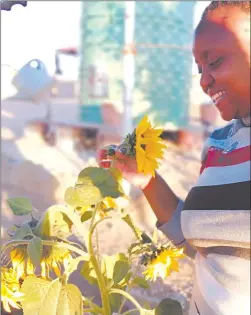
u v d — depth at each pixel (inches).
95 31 277.1
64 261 52.4
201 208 48.6
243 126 48.4
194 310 52.9
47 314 49.5
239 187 46.3
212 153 50.1
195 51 48.3
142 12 261.1
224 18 46.1
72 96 474.9
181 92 277.4
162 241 61.6
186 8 270.8
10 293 51.3
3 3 62.1
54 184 180.7
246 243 45.6
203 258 50.1
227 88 46.5
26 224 55.2
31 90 187.6
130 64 225.0
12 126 309.9
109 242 120.2
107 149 55.3
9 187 180.9
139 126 50.7
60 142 271.7
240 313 46.9
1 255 52.6
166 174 207.5
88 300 56.7
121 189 50.8
